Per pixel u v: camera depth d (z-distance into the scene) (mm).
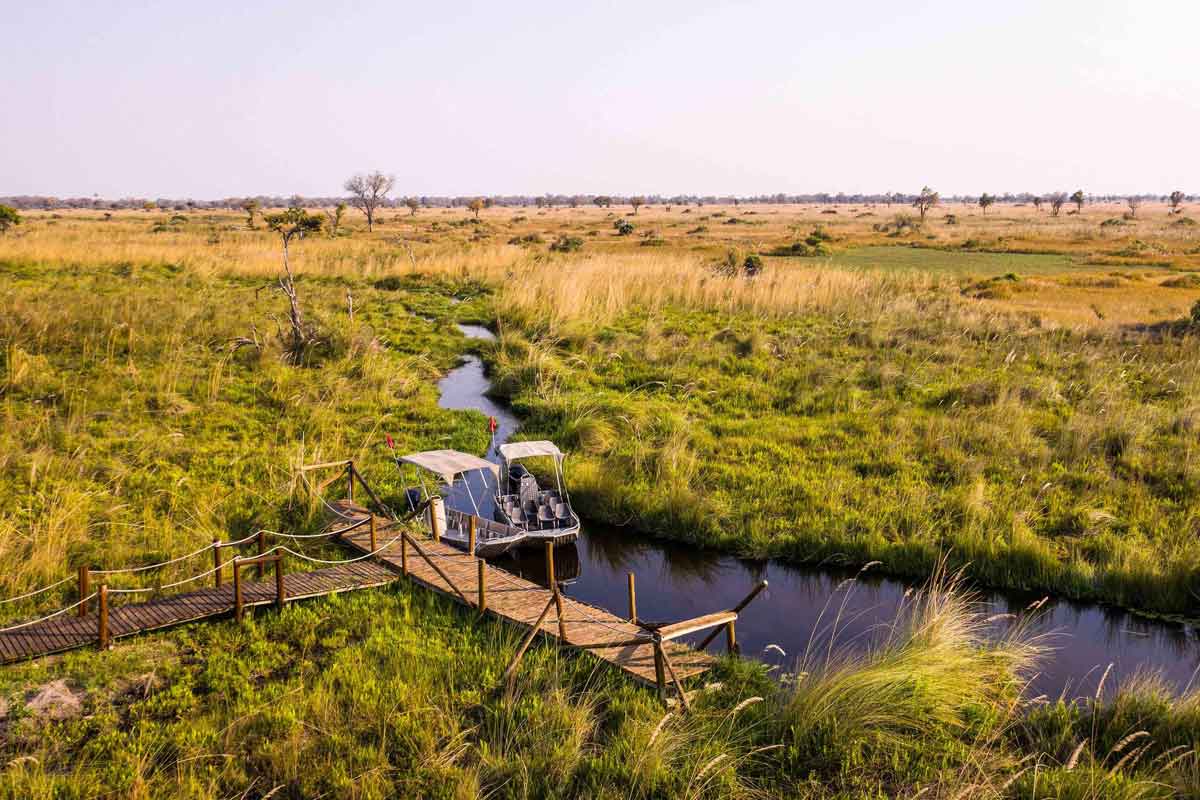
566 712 8336
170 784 7270
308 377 23344
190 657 9758
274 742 7973
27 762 7531
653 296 37469
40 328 24719
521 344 28203
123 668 9367
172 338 25547
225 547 12664
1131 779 7477
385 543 13320
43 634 9867
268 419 19797
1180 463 16109
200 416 19562
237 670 9477
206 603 10812
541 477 16703
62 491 14141
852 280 39500
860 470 16734
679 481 15711
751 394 22453
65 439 16734
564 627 10414
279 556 10914
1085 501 14594
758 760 7980
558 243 68000
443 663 9562
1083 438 17141
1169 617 11438
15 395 19625
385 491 15781
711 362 25984
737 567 13609
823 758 7906
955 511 14352
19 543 12023
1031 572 12586
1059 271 51750
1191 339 26344
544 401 21875
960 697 8875
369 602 11242
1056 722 8625
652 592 12773
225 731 8078
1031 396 20703
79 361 23125
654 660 9180
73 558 12148
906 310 33031
